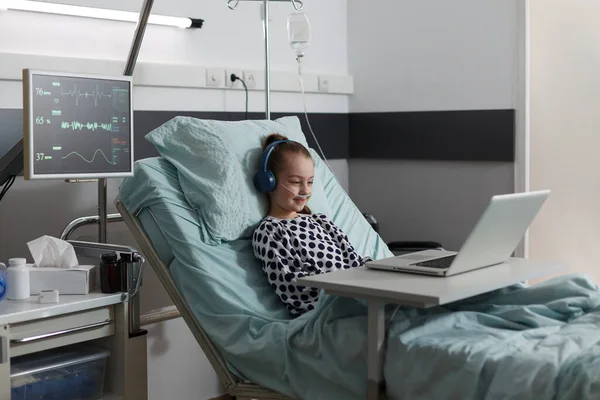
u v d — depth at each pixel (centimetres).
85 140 192
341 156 364
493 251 180
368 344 163
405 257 189
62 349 201
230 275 206
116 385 199
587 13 321
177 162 219
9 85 238
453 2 325
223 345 192
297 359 179
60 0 247
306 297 203
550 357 144
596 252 330
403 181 349
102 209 220
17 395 181
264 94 321
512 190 312
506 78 311
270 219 218
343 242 225
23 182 244
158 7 278
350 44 364
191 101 291
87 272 192
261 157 228
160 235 212
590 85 324
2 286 181
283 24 332
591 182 328
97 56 261
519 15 304
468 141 323
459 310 181
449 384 152
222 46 304
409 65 342
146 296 273
